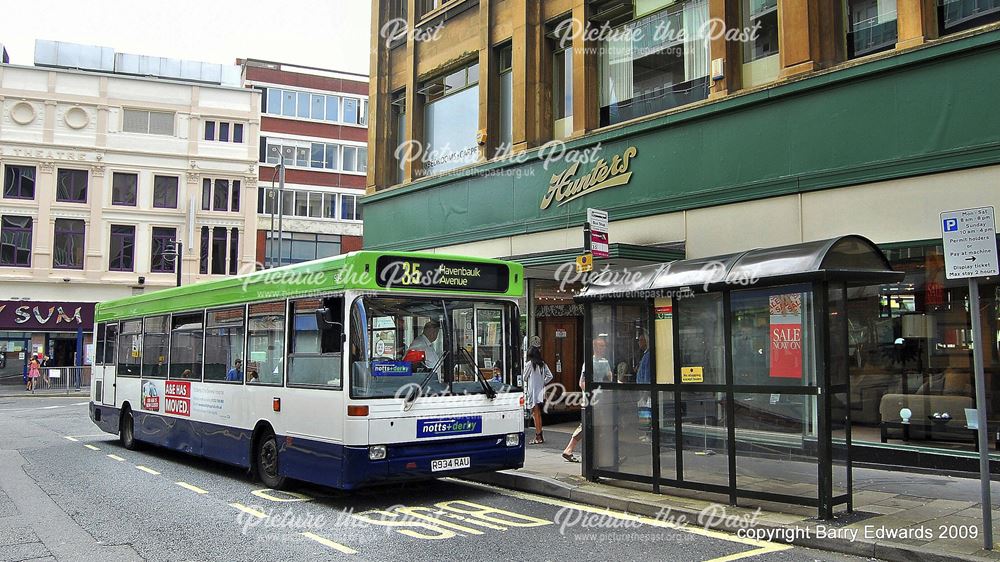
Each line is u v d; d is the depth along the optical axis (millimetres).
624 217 14148
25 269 38250
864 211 10953
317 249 45875
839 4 11906
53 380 35969
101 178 39656
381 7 21609
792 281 7676
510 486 10305
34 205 38469
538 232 16109
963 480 9734
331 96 47125
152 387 13680
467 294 9570
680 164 13359
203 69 46031
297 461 9375
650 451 9273
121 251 40062
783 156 11898
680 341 8945
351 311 8734
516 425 9734
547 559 6625
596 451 9852
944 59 10227
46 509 8922
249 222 42156
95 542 7309
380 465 8562
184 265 40625
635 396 9484
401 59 21062
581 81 15578
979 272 6508
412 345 9078
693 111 13070
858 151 11023
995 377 9930
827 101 11422
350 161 47250
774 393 8008
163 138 40844
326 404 8867
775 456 8023
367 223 21359
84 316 38906
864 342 11242
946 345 10359
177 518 8398
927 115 10359
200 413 11867
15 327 37625
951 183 10133
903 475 10164
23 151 38406
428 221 19188
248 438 10500
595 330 9969
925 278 10547
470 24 18578
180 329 12820
